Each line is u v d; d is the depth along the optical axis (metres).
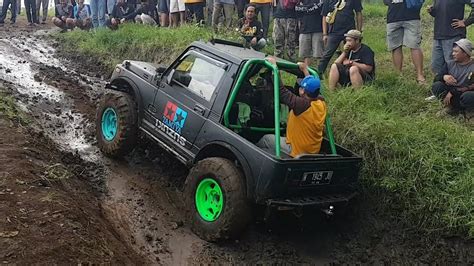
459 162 5.59
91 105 8.70
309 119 5.30
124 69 6.98
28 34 13.61
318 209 5.25
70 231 4.32
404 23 8.03
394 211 5.79
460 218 5.24
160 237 5.41
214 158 5.37
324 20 8.66
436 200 5.46
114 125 6.78
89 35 12.46
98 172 6.49
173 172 6.74
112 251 4.52
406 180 5.75
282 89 5.34
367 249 5.67
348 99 6.87
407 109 7.06
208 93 5.78
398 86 7.77
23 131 6.43
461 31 7.45
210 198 5.42
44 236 4.12
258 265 5.22
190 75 6.09
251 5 10.24
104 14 13.34
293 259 5.40
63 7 14.31
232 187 5.10
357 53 7.64
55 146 6.79
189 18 11.68
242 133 5.89
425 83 7.97
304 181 5.12
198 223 5.41
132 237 5.33
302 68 5.77
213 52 5.96
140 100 6.54
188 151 5.84
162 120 6.21
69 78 10.00
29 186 4.89
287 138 5.52
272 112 6.07
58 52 12.07
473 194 5.29
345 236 5.88
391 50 8.34
